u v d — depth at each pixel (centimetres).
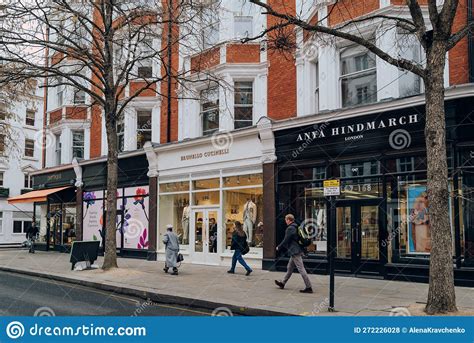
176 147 1758
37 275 1442
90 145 2277
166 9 1614
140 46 1883
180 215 1770
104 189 2102
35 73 1453
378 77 1257
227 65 1627
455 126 1091
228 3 1658
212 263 1622
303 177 1398
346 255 1296
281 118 1532
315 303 866
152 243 1816
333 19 1352
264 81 1598
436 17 780
